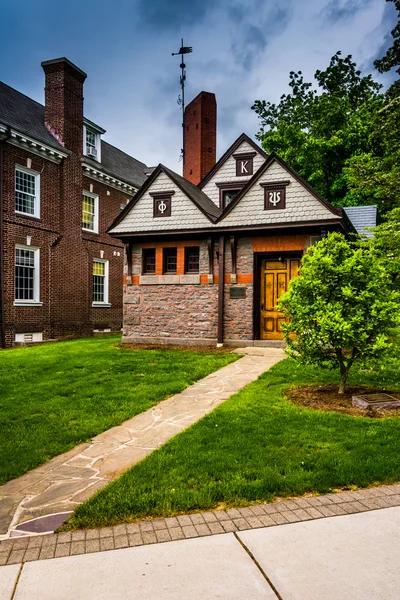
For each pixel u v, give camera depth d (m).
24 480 4.09
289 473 3.96
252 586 2.47
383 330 6.70
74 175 19.89
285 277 13.16
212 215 13.78
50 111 19.42
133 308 14.43
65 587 2.49
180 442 4.89
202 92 23.17
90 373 9.02
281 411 6.04
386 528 3.09
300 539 2.96
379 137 13.96
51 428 5.55
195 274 13.81
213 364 9.91
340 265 6.85
